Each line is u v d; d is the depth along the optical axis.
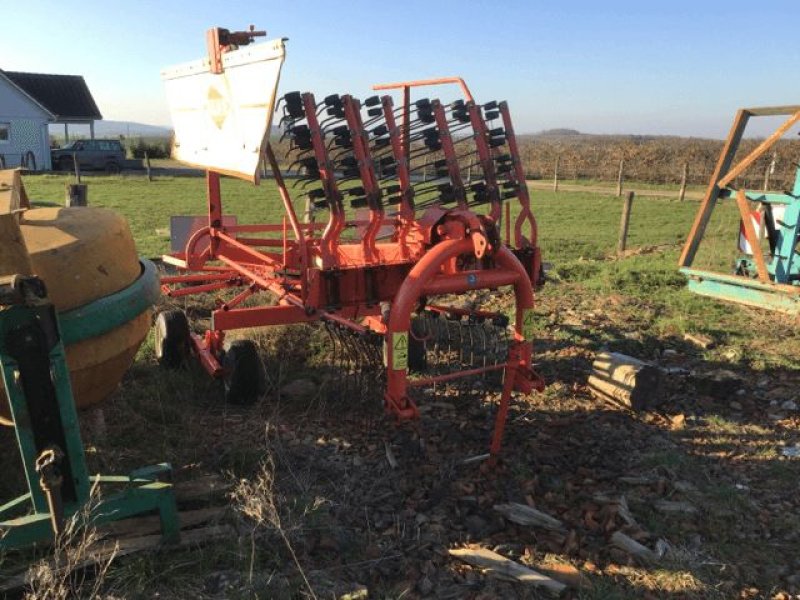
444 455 4.79
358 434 5.06
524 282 4.58
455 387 6.01
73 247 3.72
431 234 4.63
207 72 4.97
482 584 3.40
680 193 29.17
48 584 3.03
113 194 24.55
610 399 5.72
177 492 3.90
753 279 8.45
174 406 5.33
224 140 4.82
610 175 42.22
